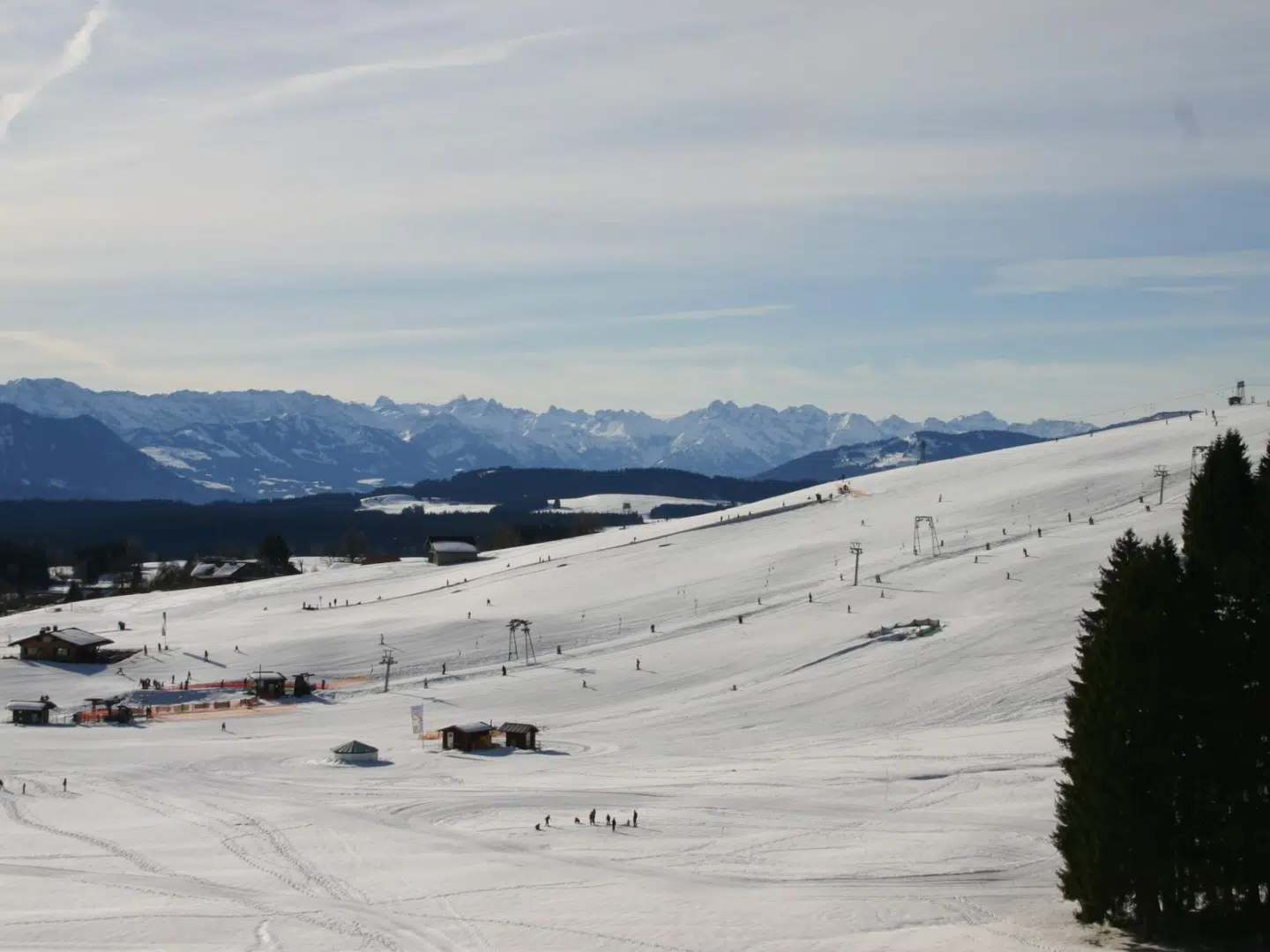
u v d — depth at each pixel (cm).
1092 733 5238
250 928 5628
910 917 5722
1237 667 5147
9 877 6588
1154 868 5088
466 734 10856
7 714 13138
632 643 15038
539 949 5334
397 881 6488
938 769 9075
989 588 15088
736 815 7994
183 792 9081
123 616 19450
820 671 12988
